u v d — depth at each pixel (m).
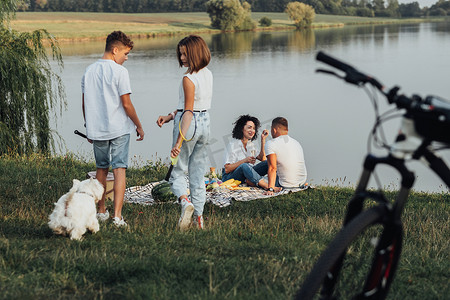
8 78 13.39
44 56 14.41
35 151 13.55
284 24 147.38
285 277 3.91
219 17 129.75
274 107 32.84
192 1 176.50
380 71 53.06
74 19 130.75
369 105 32.62
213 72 53.97
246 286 3.74
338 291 3.40
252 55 70.88
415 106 2.49
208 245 4.84
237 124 9.12
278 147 8.48
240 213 7.26
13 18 14.45
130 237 5.05
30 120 13.73
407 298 3.65
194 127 5.39
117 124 5.75
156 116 29.75
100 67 5.72
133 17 146.25
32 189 7.59
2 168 9.12
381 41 94.50
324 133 23.88
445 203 8.54
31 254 4.21
